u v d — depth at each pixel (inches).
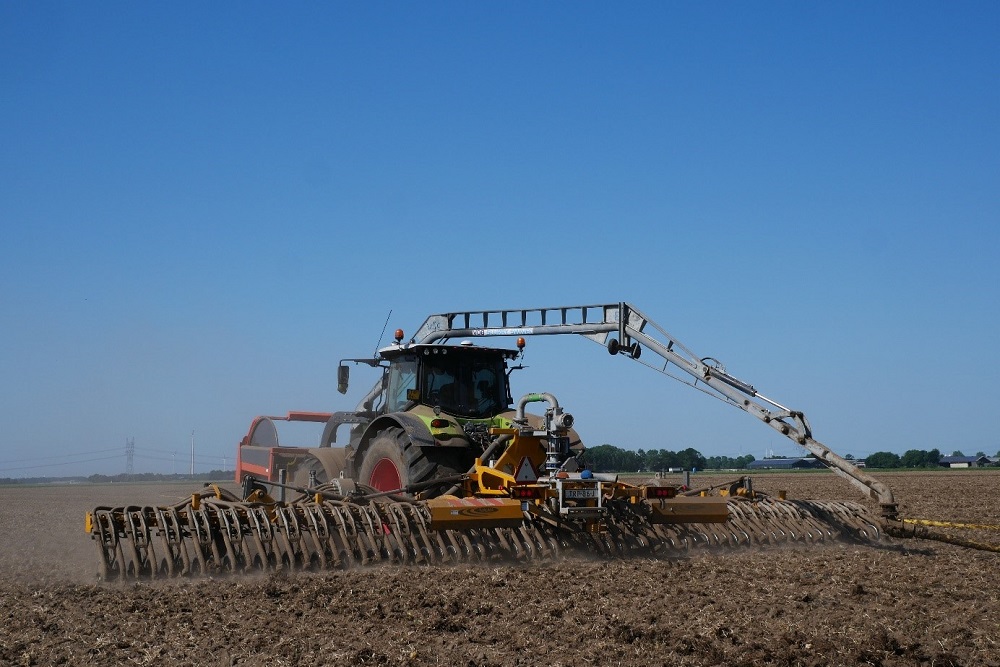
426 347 458.0
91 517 323.9
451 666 214.2
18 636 242.4
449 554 352.2
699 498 402.0
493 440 419.2
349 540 341.4
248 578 320.8
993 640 237.3
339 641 235.3
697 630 246.1
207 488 388.2
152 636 240.7
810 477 1646.2
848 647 230.2
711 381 434.0
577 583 314.3
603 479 377.4
